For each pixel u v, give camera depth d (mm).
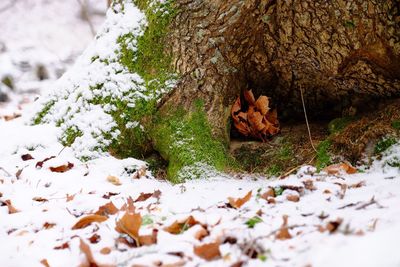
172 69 3074
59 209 2799
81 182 2967
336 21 2934
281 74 3154
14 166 3062
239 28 3041
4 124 3352
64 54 6934
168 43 3078
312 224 2566
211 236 2559
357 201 2641
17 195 2889
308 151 3023
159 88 3072
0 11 8055
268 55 3113
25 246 2619
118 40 3156
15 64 6184
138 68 3111
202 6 3041
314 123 3191
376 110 3037
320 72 3076
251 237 2516
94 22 8180
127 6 3207
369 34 2920
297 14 2977
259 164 3033
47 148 3137
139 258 2502
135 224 2582
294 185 2750
